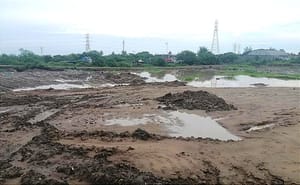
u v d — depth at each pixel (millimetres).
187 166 13922
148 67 80438
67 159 13969
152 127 21125
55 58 90938
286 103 29797
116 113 24781
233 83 51500
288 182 13172
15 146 16469
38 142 16484
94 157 14039
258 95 34688
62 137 17734
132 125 21484
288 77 62219
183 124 22172
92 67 69812
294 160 15297
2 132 18969
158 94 33562
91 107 26922
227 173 13758
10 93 34031
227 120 23266
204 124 22234
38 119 23141
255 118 23672
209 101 28625
